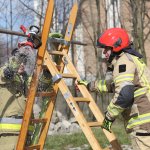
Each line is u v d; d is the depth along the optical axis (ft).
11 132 18.70
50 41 20.42
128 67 16.96
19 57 18.84
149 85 17.26
